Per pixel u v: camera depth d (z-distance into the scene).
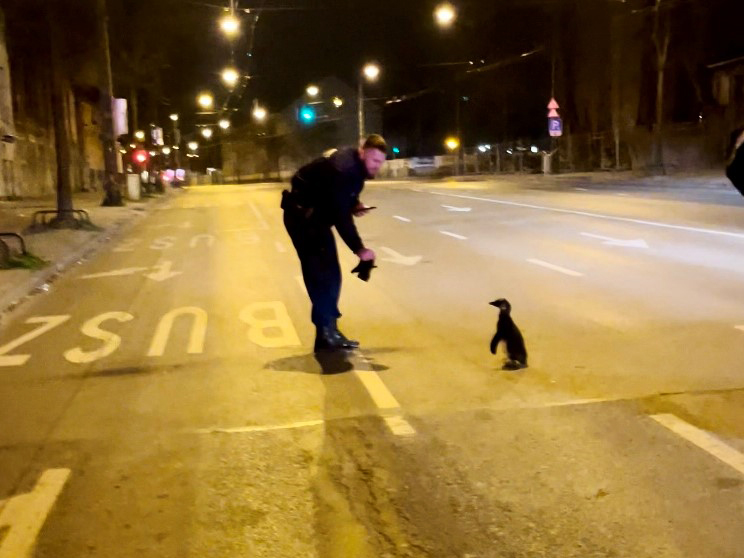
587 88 53.06
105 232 22.44
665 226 17.77
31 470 5.41
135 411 6.56
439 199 30.77
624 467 5.07
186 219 27.88
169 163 87.31
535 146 62.97
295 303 11.00
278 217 27.25
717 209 21.06
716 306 9.54
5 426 6.32
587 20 52.16
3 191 36.00
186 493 4.95
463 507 4.63
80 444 5.86
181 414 6.43
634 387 6.64
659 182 35.34
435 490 4.86
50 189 45.72
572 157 53.97
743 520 4.36
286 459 5.41
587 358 7.55
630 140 47.53
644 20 45.94
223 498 4.87
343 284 12.16
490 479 4.98
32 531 4.54
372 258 7.60
